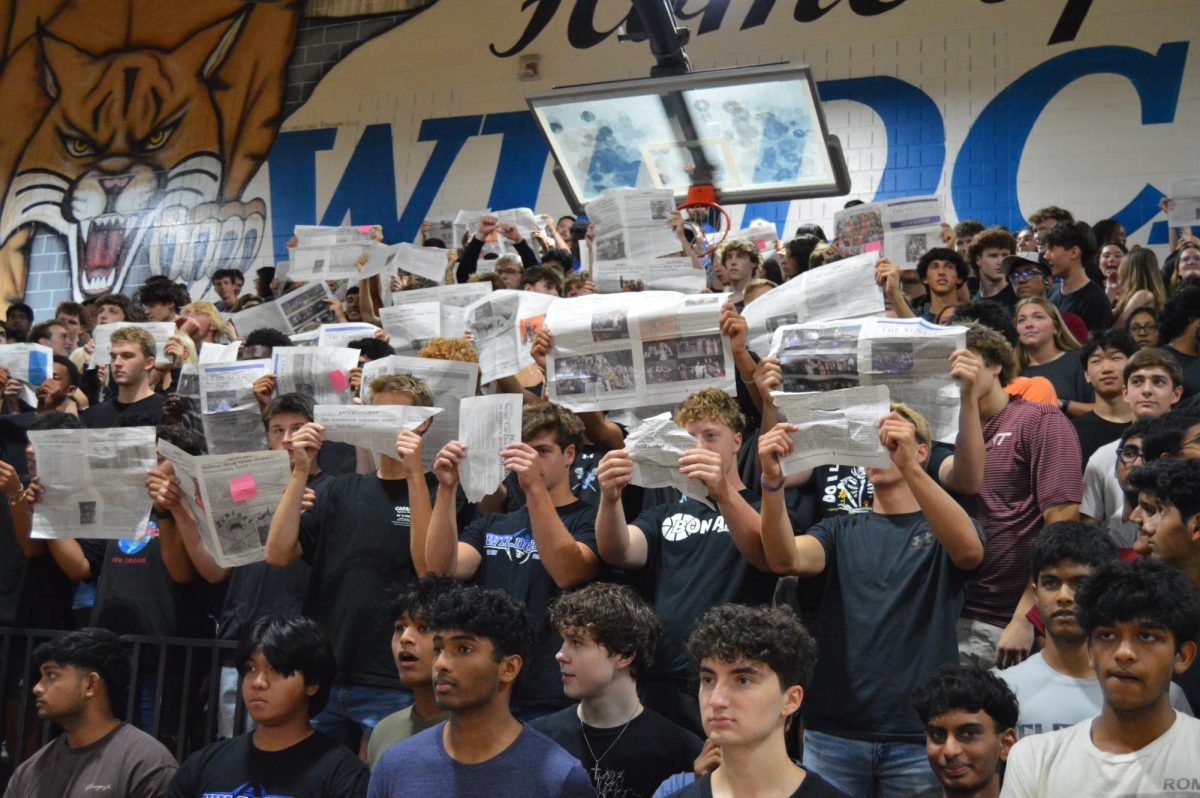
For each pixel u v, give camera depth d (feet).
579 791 9.38
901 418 10.81
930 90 33.45
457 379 13.92
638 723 10.51
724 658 8.34
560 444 12.65
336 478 13.55
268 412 14.42
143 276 40.60
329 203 38.91
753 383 14.17
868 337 11.80
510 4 38.14
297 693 11.03
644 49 36.52
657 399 13.07
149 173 41.09
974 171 32.73
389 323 17.92
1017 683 10.30
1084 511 13.71
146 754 12.05
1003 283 21.57
